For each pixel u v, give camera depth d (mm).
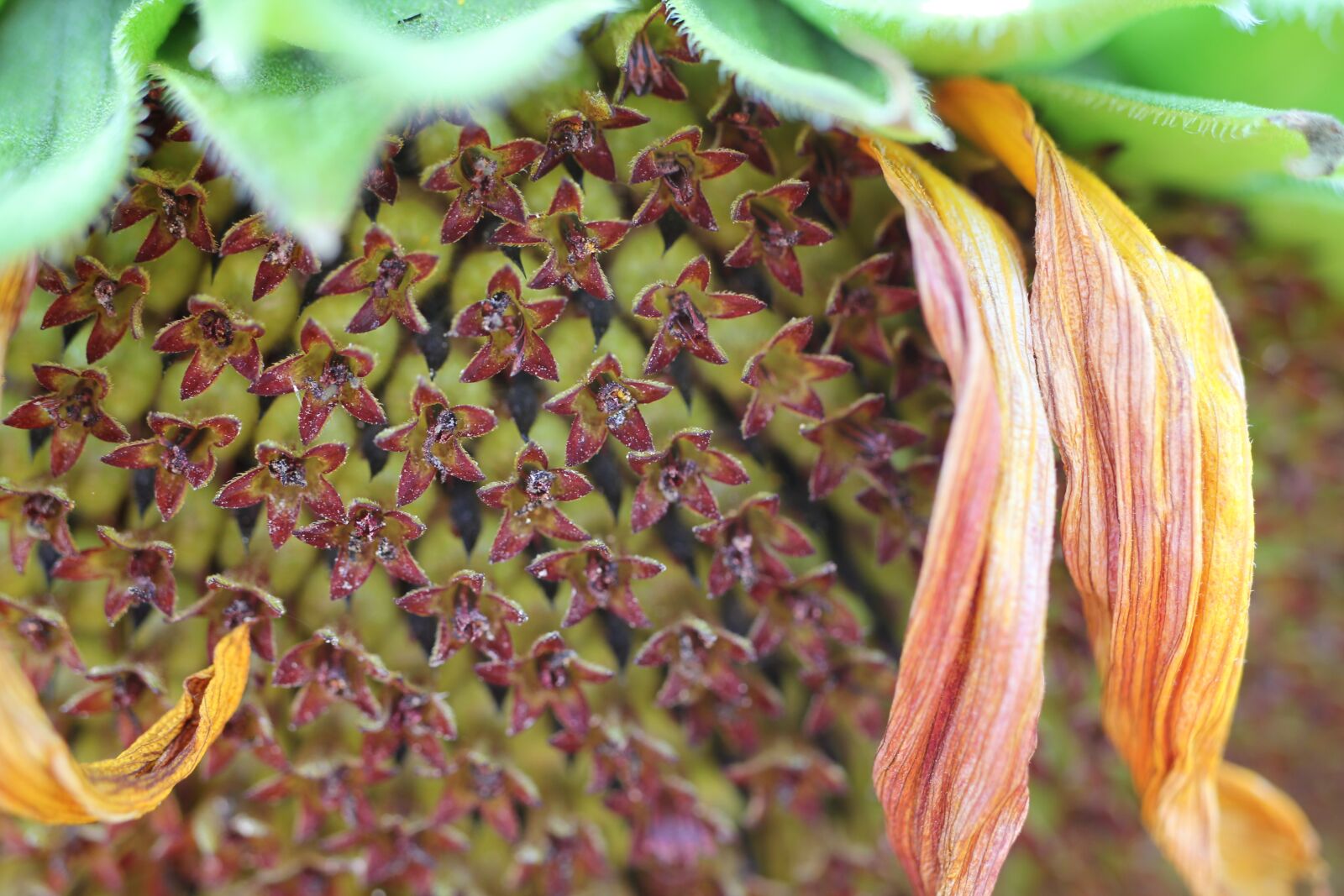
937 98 141
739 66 126
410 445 141
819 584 151
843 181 146
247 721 149
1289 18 139
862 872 162
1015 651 133
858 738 160
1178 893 168
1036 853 169
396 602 145
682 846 158
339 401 141
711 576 148
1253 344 167
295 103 122
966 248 136
